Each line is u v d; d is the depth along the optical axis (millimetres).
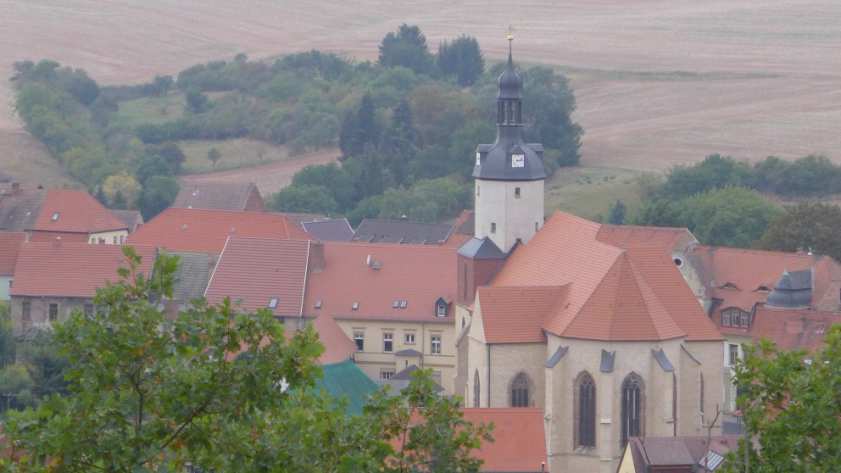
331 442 97062
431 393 100938
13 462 87438
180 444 89625
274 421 96062
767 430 110438
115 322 88438
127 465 87250
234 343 90312
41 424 87625
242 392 89688
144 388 88625
